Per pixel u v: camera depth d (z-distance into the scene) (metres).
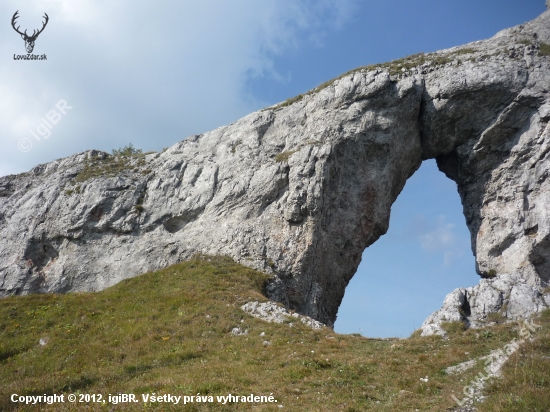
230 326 29.31
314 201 39.81
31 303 35.78
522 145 43.25
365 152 43.62
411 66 46.91
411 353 24.12
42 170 50.56
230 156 45.81
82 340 29.55
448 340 25.56
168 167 46.44
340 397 18.42
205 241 41.19
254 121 47.56
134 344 28.03
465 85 43.94
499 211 43.34
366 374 21.12
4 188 48.41
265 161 44.25
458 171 47.00
